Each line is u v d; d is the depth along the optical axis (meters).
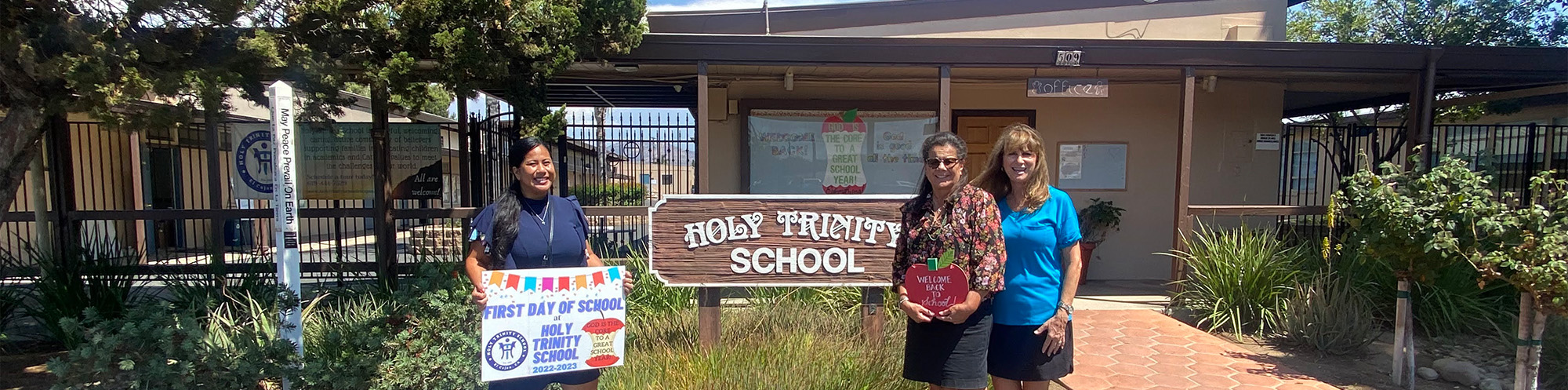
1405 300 4.32
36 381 4.46
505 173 7.18
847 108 7.82
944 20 7.51
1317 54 6.20
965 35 7.50
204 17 4.09
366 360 3.38
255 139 6.51
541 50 4.89
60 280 5.17
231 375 3.24
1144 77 7.56
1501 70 6.30
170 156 10.84
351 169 6.71
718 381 3.71
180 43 4.18
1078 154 7.98
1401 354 4.35
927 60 6.07
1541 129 10.36
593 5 5.09
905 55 6.05
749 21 7.53
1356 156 9.16
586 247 3.23
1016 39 6.00
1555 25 8.98
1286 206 6.32
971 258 2.69
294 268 3.52
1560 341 4.46
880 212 4.52
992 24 7.49
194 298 5.14
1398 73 6.41
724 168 7.80
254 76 4.45
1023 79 7.77
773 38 5.88
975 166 7.98
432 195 6.81
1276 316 5.30
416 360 3.41
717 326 4.55
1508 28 9.30
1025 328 2.83
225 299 5.21
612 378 3.79
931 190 2.89
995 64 6.12
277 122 3.44
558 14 4.87
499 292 2.91
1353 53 6.20
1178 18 7.53
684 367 3.95
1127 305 6.42
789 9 7.52
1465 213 3.77
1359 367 4.67
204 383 3.23
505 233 2.90
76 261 5.36
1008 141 2.83
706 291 4.53
